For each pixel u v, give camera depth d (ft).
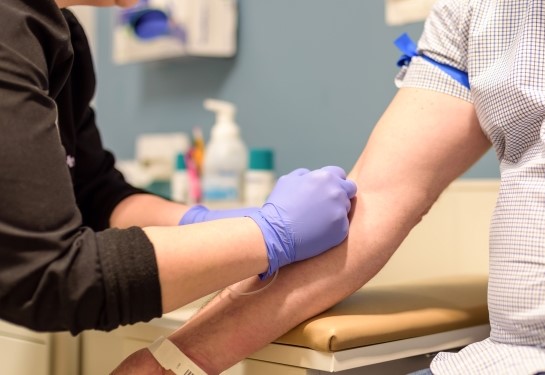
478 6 2.93
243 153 5.78
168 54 6.16
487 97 2.78
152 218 3.77
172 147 6.50
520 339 2.55
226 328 2.75
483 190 4.52
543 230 2.51
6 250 2.22
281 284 2.79
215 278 2.48
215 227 2.55
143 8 6.24
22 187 2.23
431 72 3.07
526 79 2.65
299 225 2.68
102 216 3.92
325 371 2.70
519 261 2.56
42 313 2.30
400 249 4.87
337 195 2.78
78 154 3.96
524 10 2.78
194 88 6.51
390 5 5.08
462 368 2.55
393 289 3.59
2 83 2.29
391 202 2.97
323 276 2.81
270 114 5.90
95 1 3.19
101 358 3.60
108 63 7.38
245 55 6.10
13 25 2.42
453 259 4.65
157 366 2.65
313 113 5.59
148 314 2.39
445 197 4.69
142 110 7.02
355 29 5.32
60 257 2.27
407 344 2.92
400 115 3.10
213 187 5.68
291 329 2.73
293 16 5.75
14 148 2.23
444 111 3.03
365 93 5.25
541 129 2.60
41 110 2.35
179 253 2.40
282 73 5.82
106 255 2.30
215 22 6.08
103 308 2.32
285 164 5.78
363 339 2.68
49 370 3.62
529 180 2.60
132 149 7.12
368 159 3.09
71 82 3.72
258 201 5.42
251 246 2.56
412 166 3.00
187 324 2.84
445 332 3.12
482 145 3.10
